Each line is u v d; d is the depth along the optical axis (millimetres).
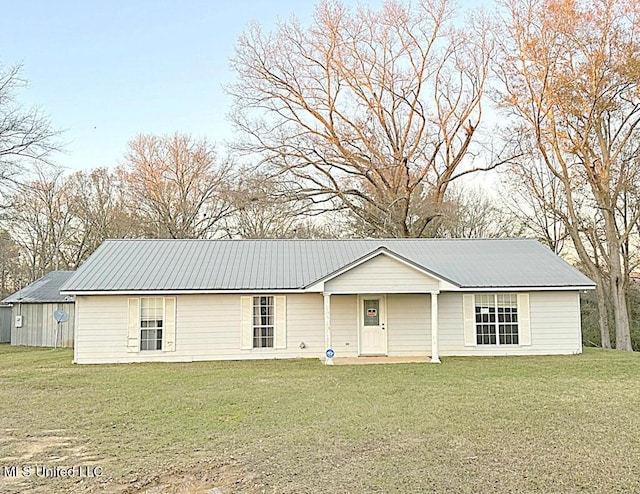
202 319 18719
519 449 7500
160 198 38969
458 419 9289
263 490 6117
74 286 18156
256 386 12922
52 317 26578
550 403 10609
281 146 31812
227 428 8859
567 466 6766
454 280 19188
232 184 32875
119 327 18406
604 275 31219
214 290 18484
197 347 18609
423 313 19328
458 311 19234
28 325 27531
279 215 33594
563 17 24031
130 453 7566
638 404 10500
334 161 32000
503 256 21531
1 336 30578
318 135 31719
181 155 39188
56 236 39469
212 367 16625
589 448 7512
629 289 31578
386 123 32031
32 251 39812
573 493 5910
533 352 19219
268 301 19000
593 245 30375
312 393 11898
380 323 19219
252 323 18844
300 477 6504
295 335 18953
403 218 32062
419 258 21328
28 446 7992
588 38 23922
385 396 11445
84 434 8617
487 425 8859
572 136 25906
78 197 39312
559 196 30734
